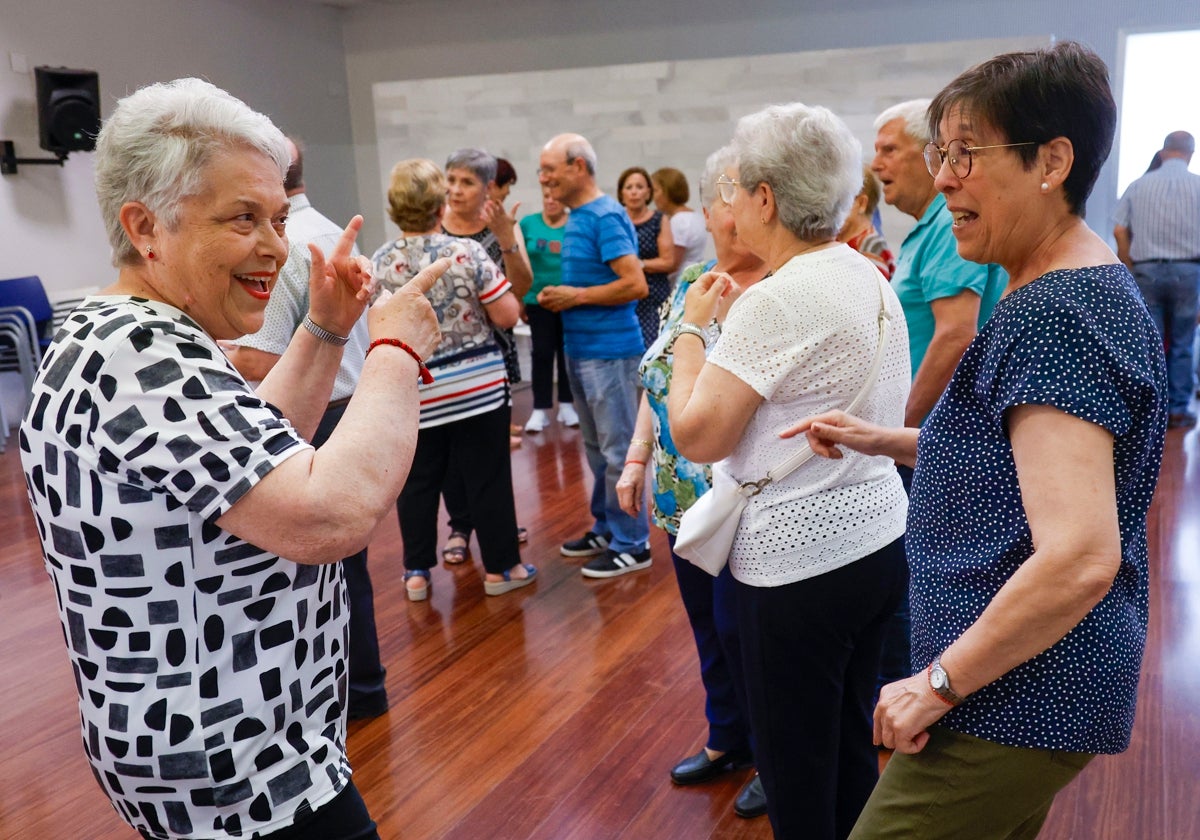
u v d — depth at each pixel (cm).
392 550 398
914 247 233
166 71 678
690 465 214
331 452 104
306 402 137
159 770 108
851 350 148
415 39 788
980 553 108
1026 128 103
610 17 714
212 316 110
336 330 137
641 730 256
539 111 735
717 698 229
